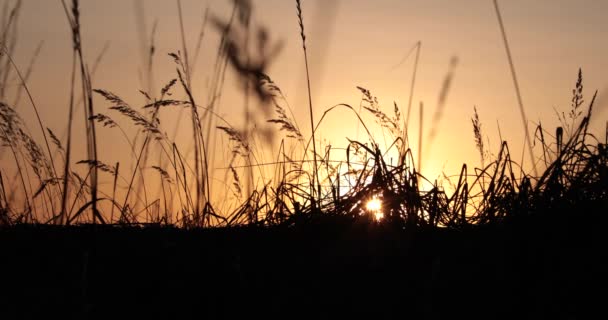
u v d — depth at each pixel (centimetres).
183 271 296
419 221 341
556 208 315
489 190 352
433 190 355
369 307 265
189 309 266
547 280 272
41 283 289
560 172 330
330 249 318
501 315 255
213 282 285
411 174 361
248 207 376
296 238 333
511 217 319
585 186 318
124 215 368
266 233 339
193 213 382
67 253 322
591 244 291
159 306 268
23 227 358
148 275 294
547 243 294
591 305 256
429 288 272
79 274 297
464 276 281
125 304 269
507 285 272
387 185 352
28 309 261
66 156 339
